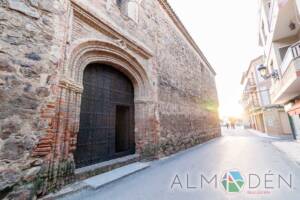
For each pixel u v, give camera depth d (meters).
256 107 21.22
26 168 2.71
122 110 6.77
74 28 4.02
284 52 8.60
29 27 3.03
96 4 4.64
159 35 8.21
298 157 6.47
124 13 6.18
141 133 6.22
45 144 3.03
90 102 4.77
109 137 5.29
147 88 6.70
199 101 12.72
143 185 3.84
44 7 3.33
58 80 3.41
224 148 9.22
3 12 2.73
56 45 3.44
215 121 16.98
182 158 6.73
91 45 4.52
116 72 5.98
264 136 16.62
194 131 10.74
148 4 7.59
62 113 3.43
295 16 6.95
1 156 2.45
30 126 2.84
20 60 2.83
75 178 3.66
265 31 10.88
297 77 5.60
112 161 5.03
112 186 3.78
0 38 2.64
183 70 10.59
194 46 13.20
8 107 2.60
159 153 6.63
